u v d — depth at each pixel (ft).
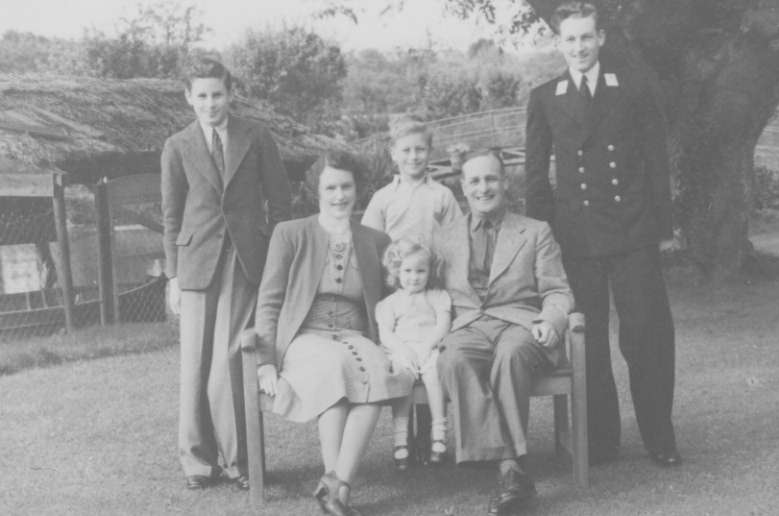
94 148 48.98
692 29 49.65
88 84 58.44
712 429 19.54
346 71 147.54
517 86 154.30
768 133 120.26
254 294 16.84
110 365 32.89
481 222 16.70
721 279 51.72
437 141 127.75
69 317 45.01
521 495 14.40
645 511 14.64
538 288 16.47
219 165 16.72
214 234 16.55
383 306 16.34
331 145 70.08
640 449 18.22
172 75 147.02
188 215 16.67
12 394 27.66
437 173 88.28
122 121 54.39
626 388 24.34
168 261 17.02
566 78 17.12
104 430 21.85
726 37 50.39
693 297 46.98
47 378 30.53
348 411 14.99
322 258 16.28
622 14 45.78
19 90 53.62
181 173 16.87
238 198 16.66
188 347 16.61
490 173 16.21
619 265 16.89
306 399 14.94
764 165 110.93
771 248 73.87
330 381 14.83
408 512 15.02
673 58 51.16
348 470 14.61
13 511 15.90
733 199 52.54
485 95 156.56
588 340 17.20
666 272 52.65
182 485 17.06
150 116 56.80
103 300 47.39
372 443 19.48
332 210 16.35
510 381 14.75
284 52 138.82
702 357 28.73
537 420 21.04
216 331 16.52
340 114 148.46
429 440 17.57
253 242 16.67
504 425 14.79
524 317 16.01
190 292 16.58
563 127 16.97
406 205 18.69
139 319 49.39
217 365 16.42
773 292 47.39
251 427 15.55
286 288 16.29
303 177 65.36
